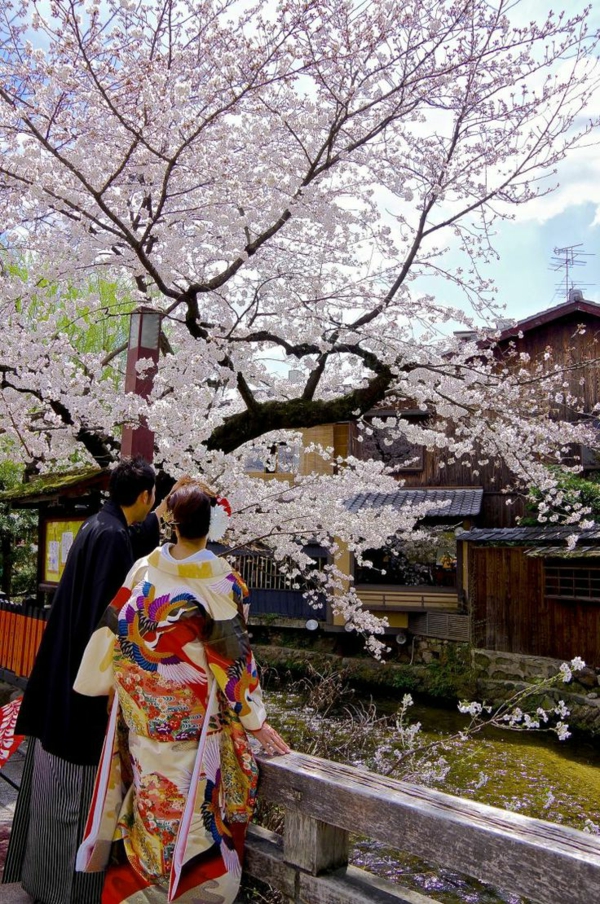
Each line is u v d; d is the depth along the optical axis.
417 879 5.09
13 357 4.71
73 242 5.01
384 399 5.94
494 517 16.94
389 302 5.63
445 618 15.46
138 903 2.11
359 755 5.83
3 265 5.21
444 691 14.40
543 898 1.42
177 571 1.88
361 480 6.75
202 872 1.80
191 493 1.97
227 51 4.52
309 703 6.52
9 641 5.71
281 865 2.09
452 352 6.21
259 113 5.31
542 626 13.71
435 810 1.68
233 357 5.56
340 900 1.89
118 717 2.01
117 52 4.38
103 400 5.00
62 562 5.27
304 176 5.48
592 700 12.23
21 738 2.74
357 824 1.83
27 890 2.35
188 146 4.73
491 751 10.16
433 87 5.18
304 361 5.89
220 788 1.87
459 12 4.69
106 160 4.95
